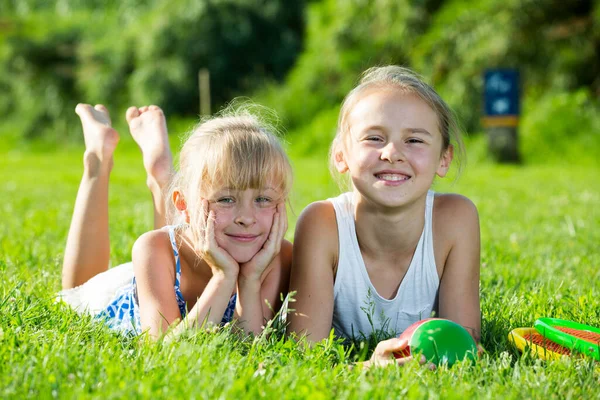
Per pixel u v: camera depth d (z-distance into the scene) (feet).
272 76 69.21
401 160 8.39
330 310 9.00
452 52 56.08
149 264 8.94
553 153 50.34
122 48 70.90
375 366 7.31
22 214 21.09
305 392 6.46
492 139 49.70
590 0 54.60
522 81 54.49
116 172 43.55
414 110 8.48
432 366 7.43
